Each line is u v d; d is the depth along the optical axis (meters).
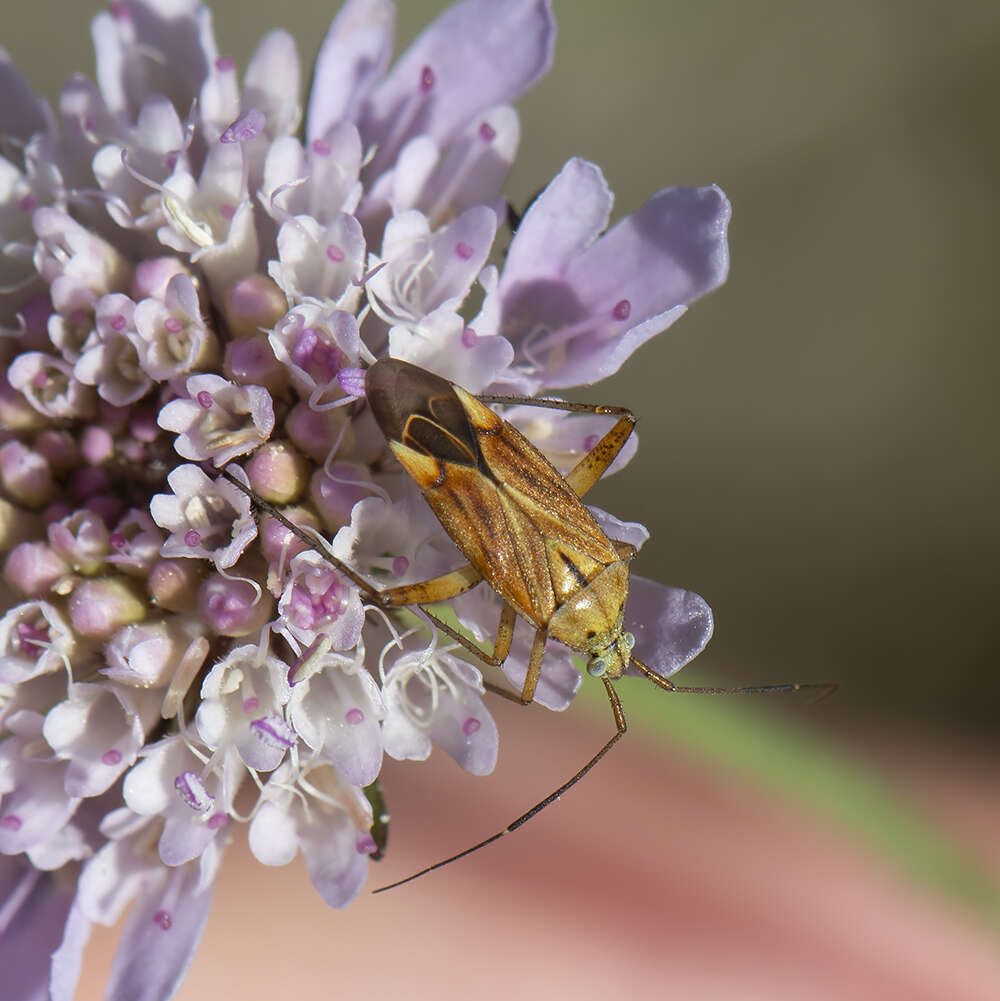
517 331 0.08
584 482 0.07
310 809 0.07
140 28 0.08
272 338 0.07
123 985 0.07
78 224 0.07
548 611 0.07
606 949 0.09
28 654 0.07
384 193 0.08
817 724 0.10
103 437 0.07
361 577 0.07
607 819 0.09
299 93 0.08
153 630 0.07
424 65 0.08
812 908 0.09
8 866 0.07
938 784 0.10
